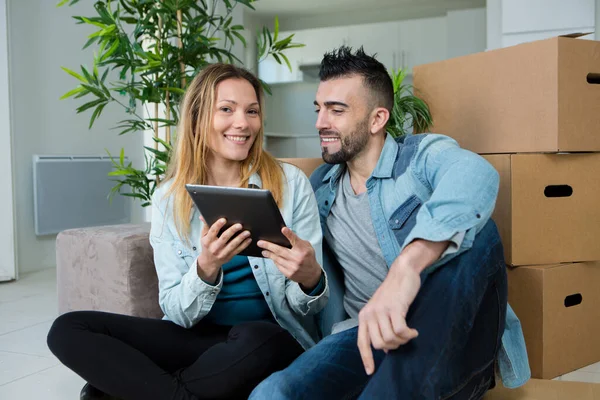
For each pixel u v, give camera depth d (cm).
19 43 375
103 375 126
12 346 217
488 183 117
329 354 117
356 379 115
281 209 143
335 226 150
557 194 198
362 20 631
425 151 139
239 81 144
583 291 182
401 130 204
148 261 187
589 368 184
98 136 434
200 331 142
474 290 114
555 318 175
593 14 339
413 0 586
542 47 169
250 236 120
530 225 175
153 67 218
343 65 143
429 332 107
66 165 401
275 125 662
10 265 349
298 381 110
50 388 174
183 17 229
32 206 387
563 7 343
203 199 116
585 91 172
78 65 418
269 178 145
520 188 173
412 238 108
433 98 204
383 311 100
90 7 426
